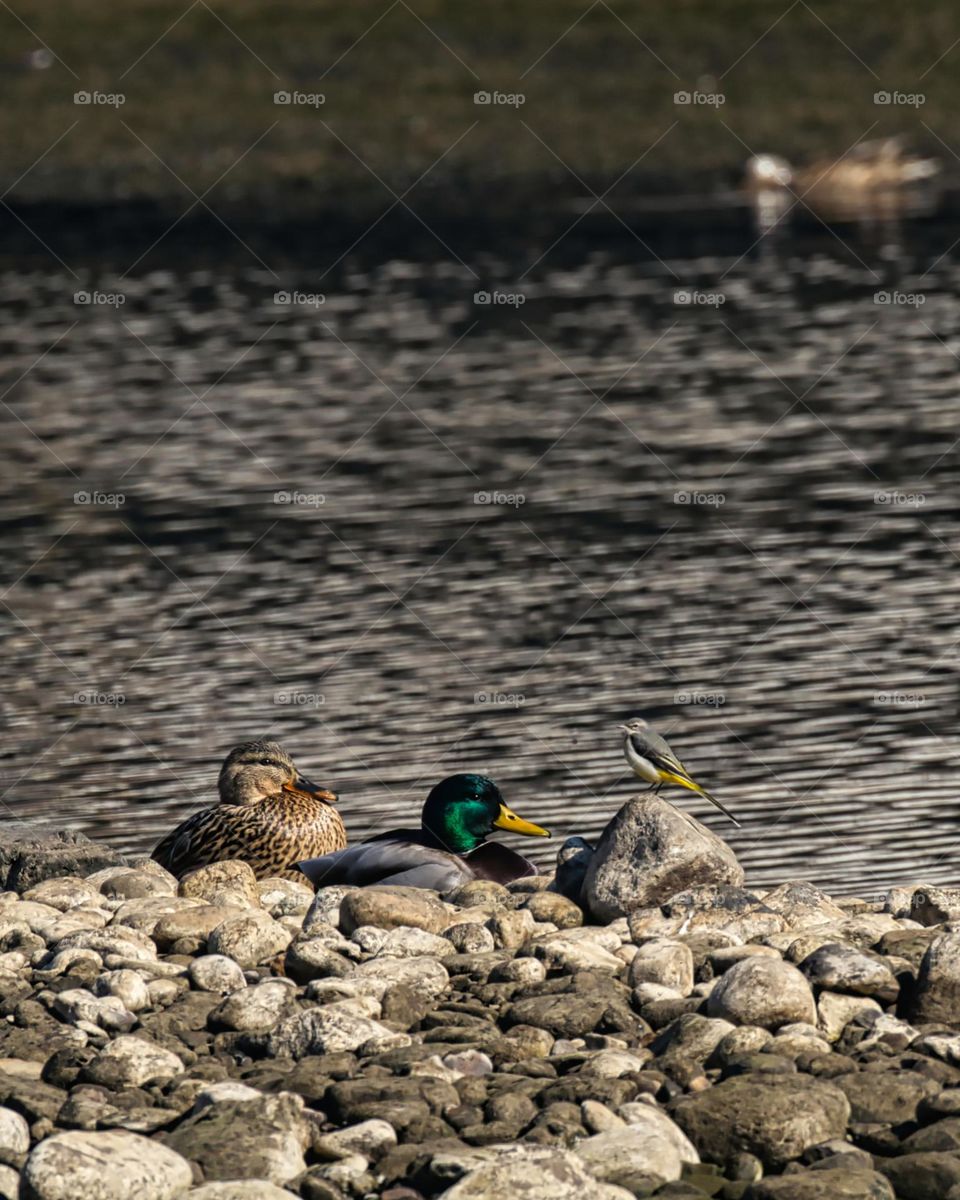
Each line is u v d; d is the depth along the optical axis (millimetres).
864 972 7457
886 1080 6621
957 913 8805
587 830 12188
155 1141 6168
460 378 26719
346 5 48750
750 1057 6785
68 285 34500
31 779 13438
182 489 21625
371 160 41500
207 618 16984
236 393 26250
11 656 16047
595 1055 6949
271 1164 6133
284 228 38250
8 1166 6160
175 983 7945
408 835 10852
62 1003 7629
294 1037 7227
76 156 42250
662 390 25594
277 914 9391
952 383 25156
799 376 25953
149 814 12781
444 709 14570
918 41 46656
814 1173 6027
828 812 12305
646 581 17719
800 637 16000
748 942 8328
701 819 12320
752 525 19406
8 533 19969
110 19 48312
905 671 15078
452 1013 7508
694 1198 5941
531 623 16625
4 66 46094
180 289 33969
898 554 18250
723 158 41750
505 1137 6359
